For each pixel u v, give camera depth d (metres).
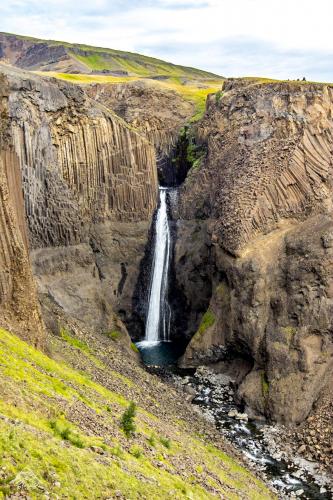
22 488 14.16
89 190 62.91
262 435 43.12
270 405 45.66
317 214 54.56
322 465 38.38
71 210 58.81
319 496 34.62
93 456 18.83
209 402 48.91
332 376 45.06
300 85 61.38
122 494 17.41
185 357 57.09
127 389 36.19
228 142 66.81
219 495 24.86
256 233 56.22
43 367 27.44
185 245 67.94
